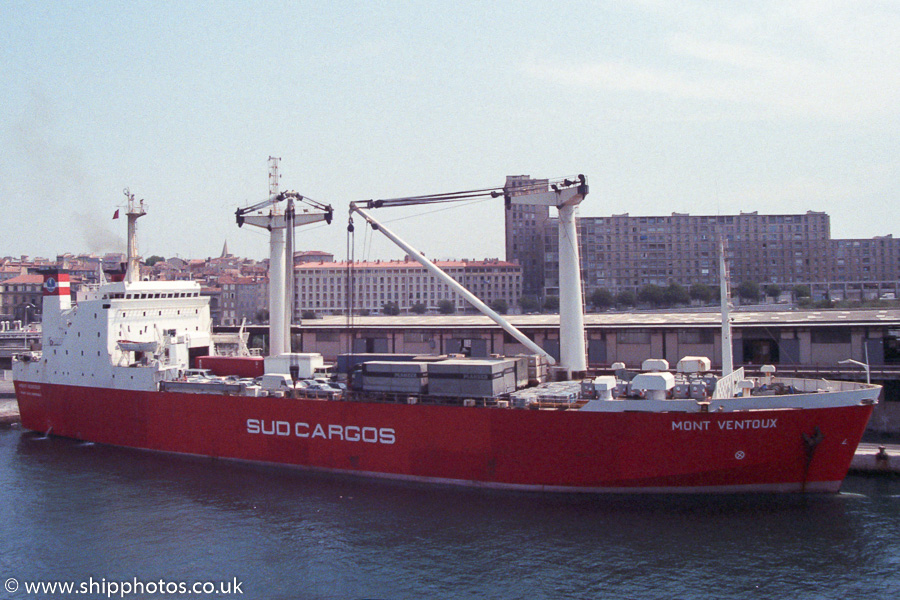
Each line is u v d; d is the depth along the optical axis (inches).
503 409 1358.3
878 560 1091.3
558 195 1555.1
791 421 1230.3
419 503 1347.2
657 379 1314.0
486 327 2422.5
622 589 1019.9
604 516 1256.2
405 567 1099.3
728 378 1327.5
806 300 5679.1
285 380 1656.0
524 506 1310.3
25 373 2187.5
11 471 1670.8
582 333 1601.9
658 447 1273.4
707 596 998.4
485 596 1010.1
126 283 1956.2
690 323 2174.0
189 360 2063.2
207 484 1526.8
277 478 1550.2
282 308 1923.0
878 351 1987.0
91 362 1977.1
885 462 1519.4
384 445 1487.5
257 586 1053.2
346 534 1225.4
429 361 1535.4
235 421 1675.7
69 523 1315.2
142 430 1847.9
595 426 1298.0
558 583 1039.0
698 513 1259.2
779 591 1009.5
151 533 1257.4
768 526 1205.1
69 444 1969.7
